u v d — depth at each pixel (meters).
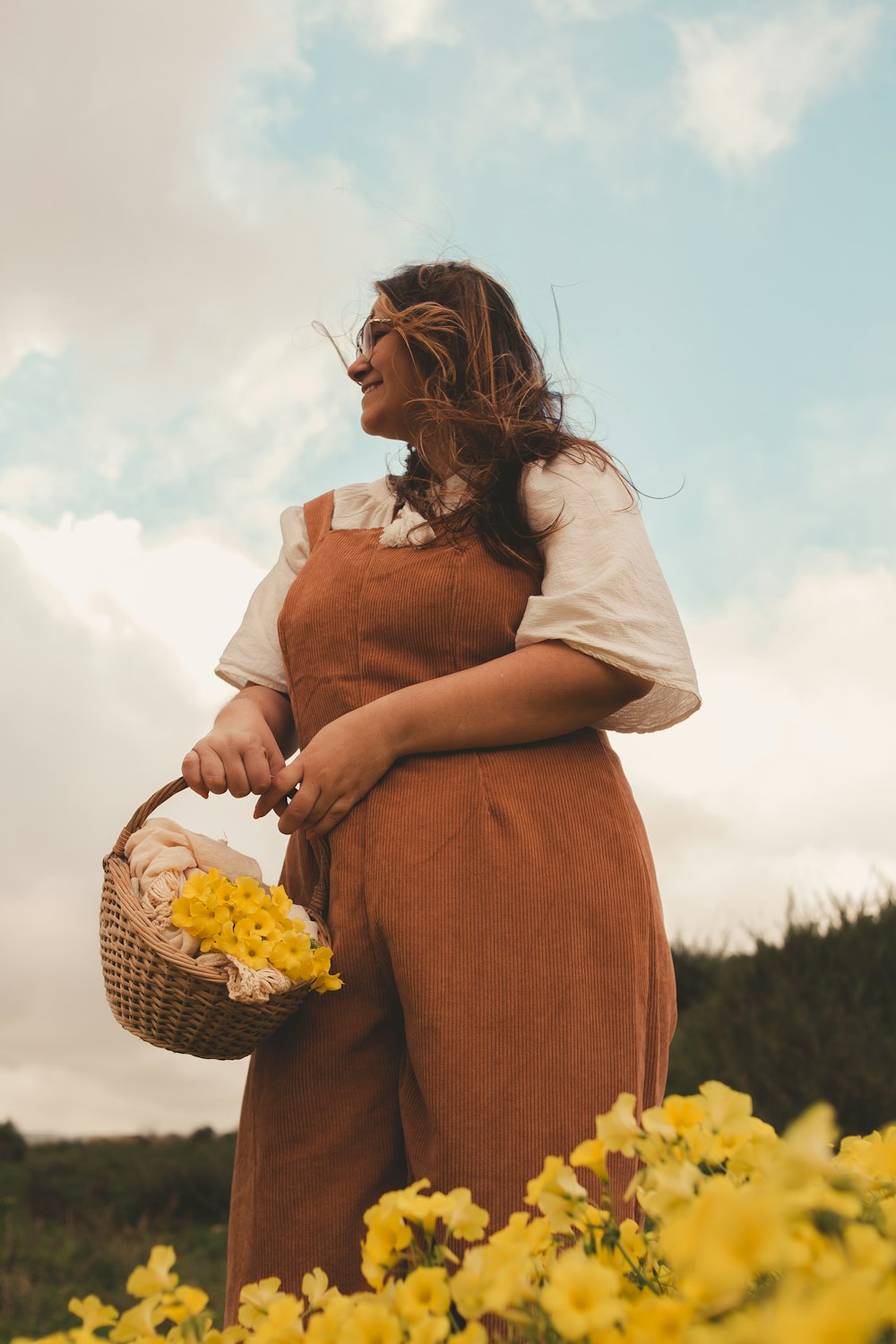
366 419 1.76
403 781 1.45
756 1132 0.72
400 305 1.76
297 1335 0.72
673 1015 1.51
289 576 1.79
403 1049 1.43
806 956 5.02
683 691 1.50
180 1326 0.76
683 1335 0.54
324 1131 1.40
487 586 1.51
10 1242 4.54
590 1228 0.73
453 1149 1.29
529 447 1.57
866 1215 0.69
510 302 1.80
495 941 1.35
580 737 1.51
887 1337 0.56
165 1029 1.35
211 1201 5.65
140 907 1.33
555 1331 0.65
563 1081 1.31
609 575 1.46
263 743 1.61
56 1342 0.74
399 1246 0.77
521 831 1.39
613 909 1.38
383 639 1.53
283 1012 1.36
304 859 1.58
